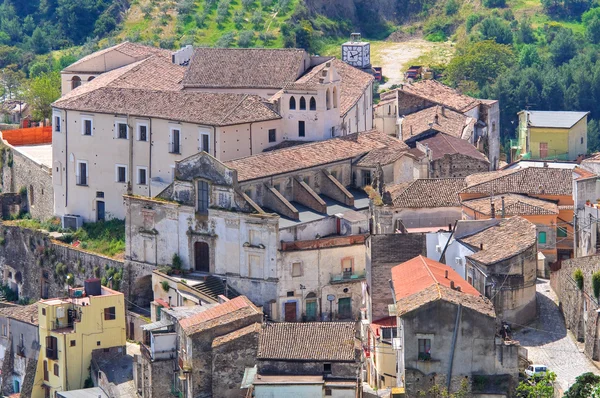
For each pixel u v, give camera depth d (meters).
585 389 157.88
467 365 164.50
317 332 178.62
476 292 175.00
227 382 188.12
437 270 180.62
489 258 186.00
